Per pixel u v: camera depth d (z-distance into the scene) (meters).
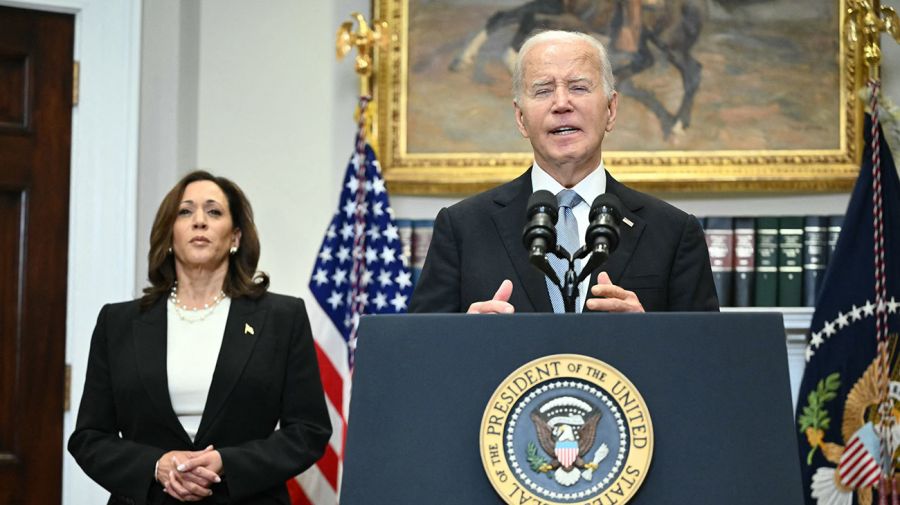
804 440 6.89
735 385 2.64
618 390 2.62
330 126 7.80
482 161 7.66
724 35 7.70
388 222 7.38
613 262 3.83
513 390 2.64
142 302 5.77
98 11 7.54
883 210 7.05
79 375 7.30
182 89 7.75
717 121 7.66
